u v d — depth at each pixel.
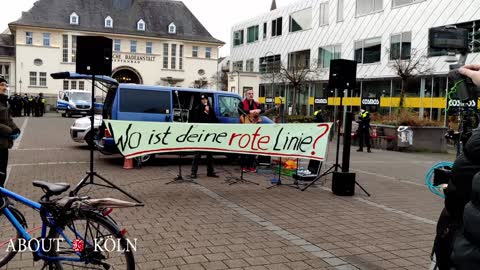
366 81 36.09
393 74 33.19
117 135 8.02
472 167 2.44
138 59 63.78
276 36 49.38
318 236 5.98
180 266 4.71
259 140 8.86
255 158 11.55
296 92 40.75
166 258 4.94
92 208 3.76
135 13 65.38
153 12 66.62
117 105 11.69
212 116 10.81
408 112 22.28
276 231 6.14
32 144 16.81
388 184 10.60
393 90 33.44
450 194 2.75
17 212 4.14
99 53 7.98
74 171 10.75
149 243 5.43
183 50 66.38
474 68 2.49
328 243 5.69
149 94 12.04
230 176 10.67
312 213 7.27
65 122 31.86
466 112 3.67
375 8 35.53
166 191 8.60
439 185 3.78
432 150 20.17
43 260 3.91
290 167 10.92
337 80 9.09
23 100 40.12
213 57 67.94
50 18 60.16
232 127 8.69
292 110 38.09
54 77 10.94
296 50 45.66
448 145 22.42
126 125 8.04
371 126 21.44
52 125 28.06
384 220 7.00
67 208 3.76
